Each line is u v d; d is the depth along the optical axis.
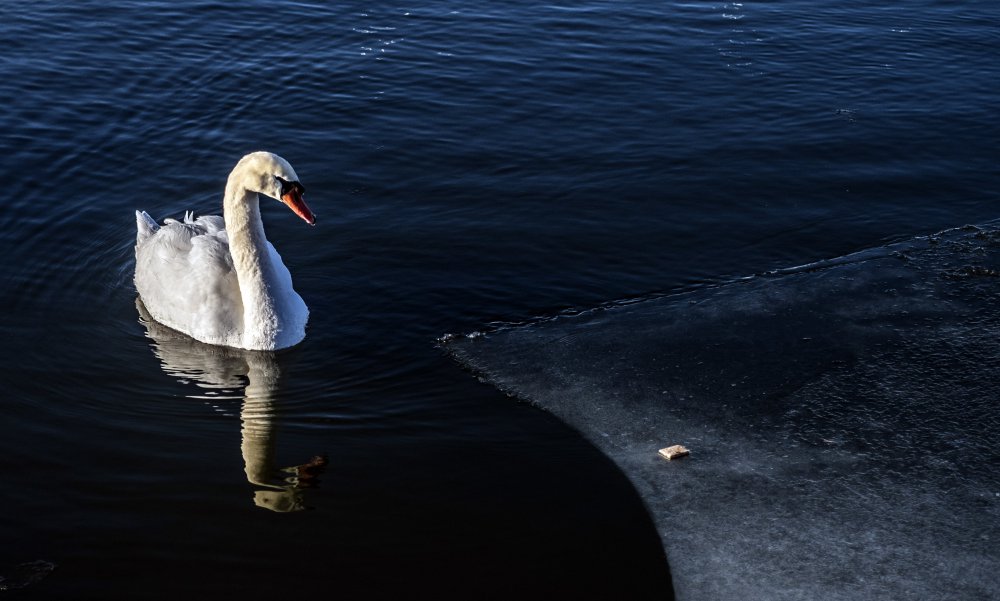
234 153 12.30
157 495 7.36
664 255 10.73
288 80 13.98
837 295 10.21
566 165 12.28
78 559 6.77
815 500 7.66
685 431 8.41
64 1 15.99
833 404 8.74
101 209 11.15
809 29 16.09
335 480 7.55
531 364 9.10
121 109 13.08
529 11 16.41
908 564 7.05
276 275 9.10
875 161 12.53
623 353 9.32
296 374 8.82
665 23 16.12
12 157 11.91
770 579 6.93
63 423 8.09
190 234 9.67
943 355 9.36
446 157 12.37
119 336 9.27
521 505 7.42
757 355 9.37
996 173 12.32
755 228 11.21
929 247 10.96
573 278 10.33
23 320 9.37
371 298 9.89
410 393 8.63
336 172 11.98
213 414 8.27
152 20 15.51
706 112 13.57
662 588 6.79
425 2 16.61
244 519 7.15
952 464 8.00
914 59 15.20
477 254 10.60
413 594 6.55
